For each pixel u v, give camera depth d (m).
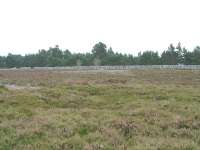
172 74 61.78
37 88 29.05
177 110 17.11
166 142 11.13
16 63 152.25
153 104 19.11
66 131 12.56
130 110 17.08
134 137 11.90
